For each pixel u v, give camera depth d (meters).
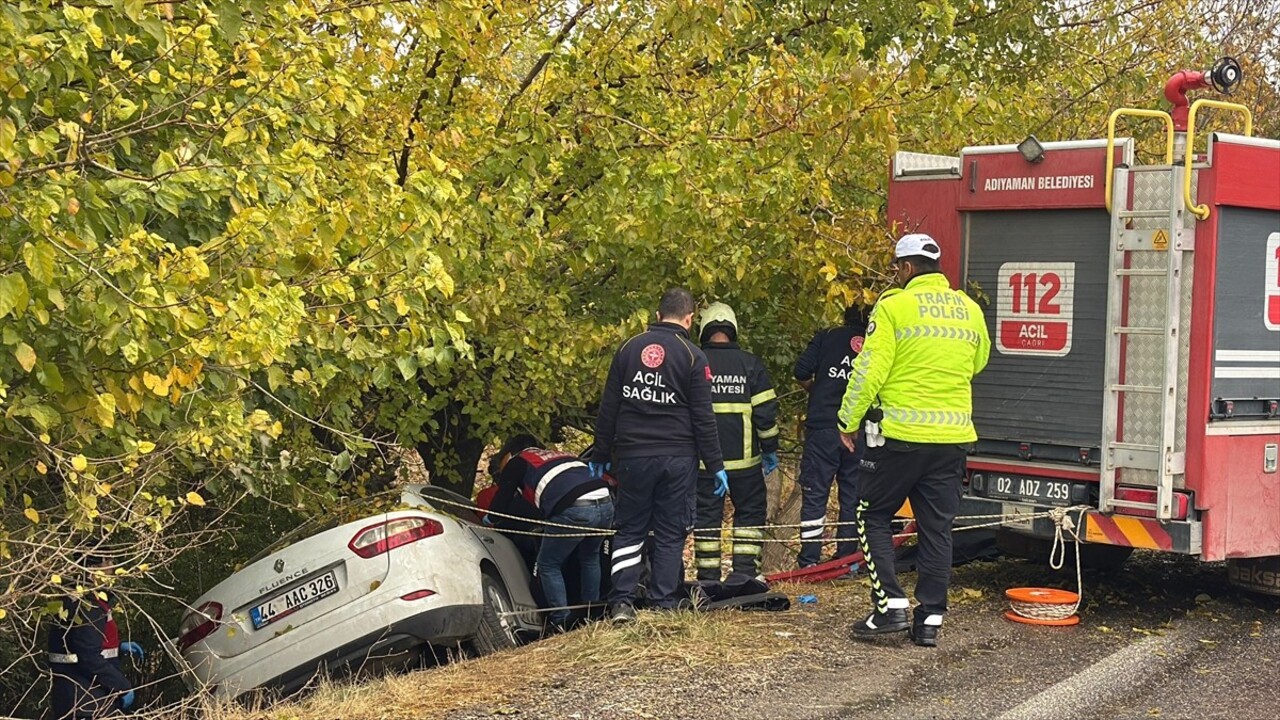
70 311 4.88
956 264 7.64
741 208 8.45
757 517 8.32
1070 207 7.14
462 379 9.36
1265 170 6.81
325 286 5.94
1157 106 12.79
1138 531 6.86
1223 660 6.23
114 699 7.06
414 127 7.56
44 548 5.52
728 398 8.23
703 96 8.55
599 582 8.24
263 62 5.74
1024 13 11.62
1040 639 6.61
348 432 7.91
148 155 6.07
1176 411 6.75
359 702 5.74
